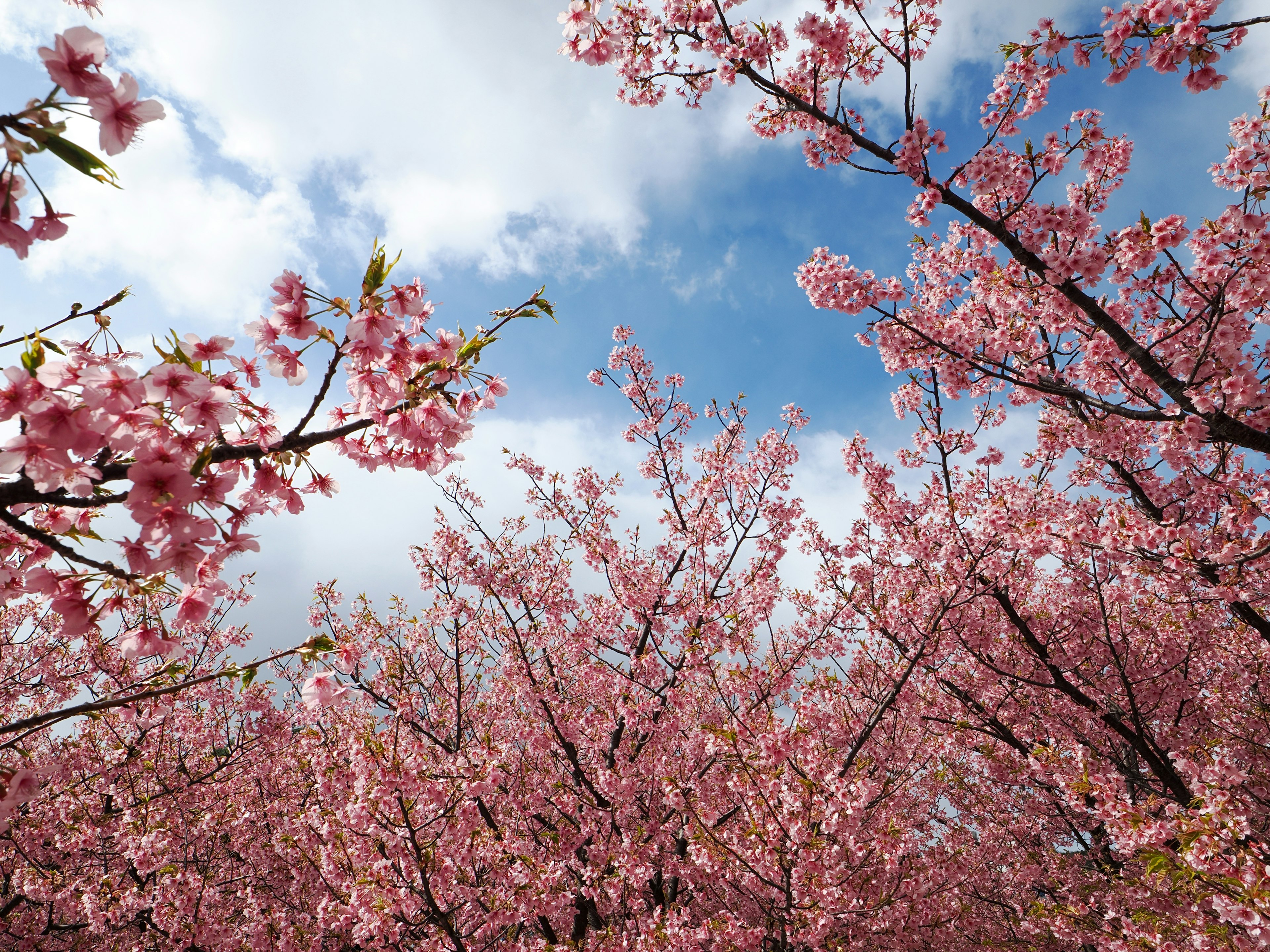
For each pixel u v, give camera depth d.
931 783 10.22
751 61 5.34
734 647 7.29
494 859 6.49
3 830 2.19
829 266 6.03
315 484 3.01
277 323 2.57
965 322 6.66
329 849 6.27
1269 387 5.04
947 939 8.16
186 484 2.14
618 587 9.05
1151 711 8.01
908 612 7.91
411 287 2.88
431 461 3.13
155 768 8.72
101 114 1.77
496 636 9.21
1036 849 9.78
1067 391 5.25
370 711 10.02
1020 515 6.54
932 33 5.40
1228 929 4.68
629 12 5.70
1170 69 4.45
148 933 7.36
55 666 9.17
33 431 2.04
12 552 2.63
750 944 5.64
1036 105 5.08
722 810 7.75
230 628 9.68
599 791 7.45
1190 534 5.68
